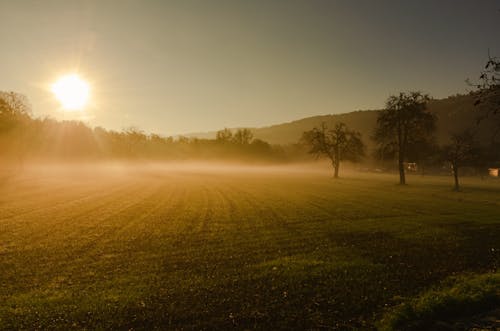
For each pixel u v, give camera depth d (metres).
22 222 26.89
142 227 25.58
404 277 14.52
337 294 12.61
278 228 25.44
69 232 23.56
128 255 18.05
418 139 72.12
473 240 21.44
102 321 10.47
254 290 12.98
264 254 18.38
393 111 70.88
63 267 15.92
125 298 12.16
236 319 10.62
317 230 24.67
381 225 26.53
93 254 18.17
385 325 9.99
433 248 19.50
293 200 43.06
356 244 20.55
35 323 10.34
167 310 11.21
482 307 11.30
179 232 23.89
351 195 49.38
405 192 55.00
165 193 50.72
